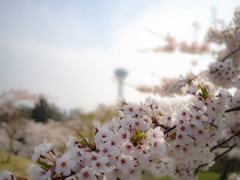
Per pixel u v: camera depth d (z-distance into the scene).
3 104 23.52
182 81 6.59
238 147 4.78
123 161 2.61
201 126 2.96
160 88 7.98
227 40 7.28
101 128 2.72
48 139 22.17
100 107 20.80
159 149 2.77
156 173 5.78
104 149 2.58
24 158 19.86
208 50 12.70
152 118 3.08
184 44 13.03
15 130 23.05
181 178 5.35
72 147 2.58
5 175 2.45
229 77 5.65
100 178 2.55
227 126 4.52
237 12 7.19
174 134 3.12
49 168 2.52
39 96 28.23
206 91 3.27
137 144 2.76
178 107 3.31
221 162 15.41
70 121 23.09
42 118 32.31
